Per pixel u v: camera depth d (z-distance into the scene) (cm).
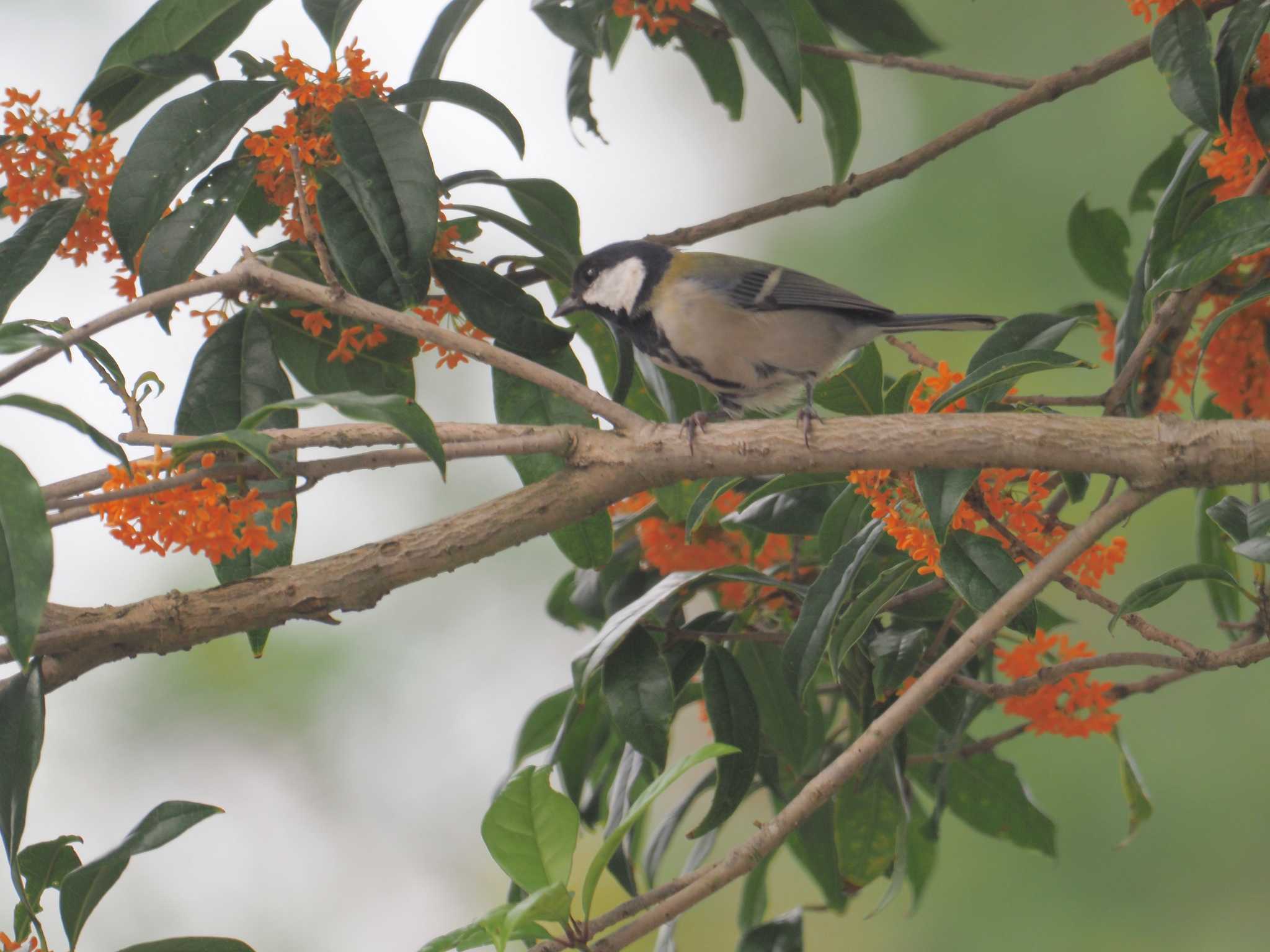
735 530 838
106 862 557
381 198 632
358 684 1429
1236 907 1135
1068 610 1252
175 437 553
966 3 1422
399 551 593
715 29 890
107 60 736
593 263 860
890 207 1434
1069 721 748
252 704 1403
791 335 845
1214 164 682
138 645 581
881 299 1402
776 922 775
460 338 609
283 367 727
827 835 852
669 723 669
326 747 1407
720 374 863
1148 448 538
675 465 591
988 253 1355
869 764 749
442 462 513
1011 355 619
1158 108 1292
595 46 743
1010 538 624
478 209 728
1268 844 1137
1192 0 673
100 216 674
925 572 645
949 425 561
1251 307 789
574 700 687
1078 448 546
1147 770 1205
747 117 1569
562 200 796
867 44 998
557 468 710
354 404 512
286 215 705
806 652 664
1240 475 529
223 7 745
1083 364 604
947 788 857
